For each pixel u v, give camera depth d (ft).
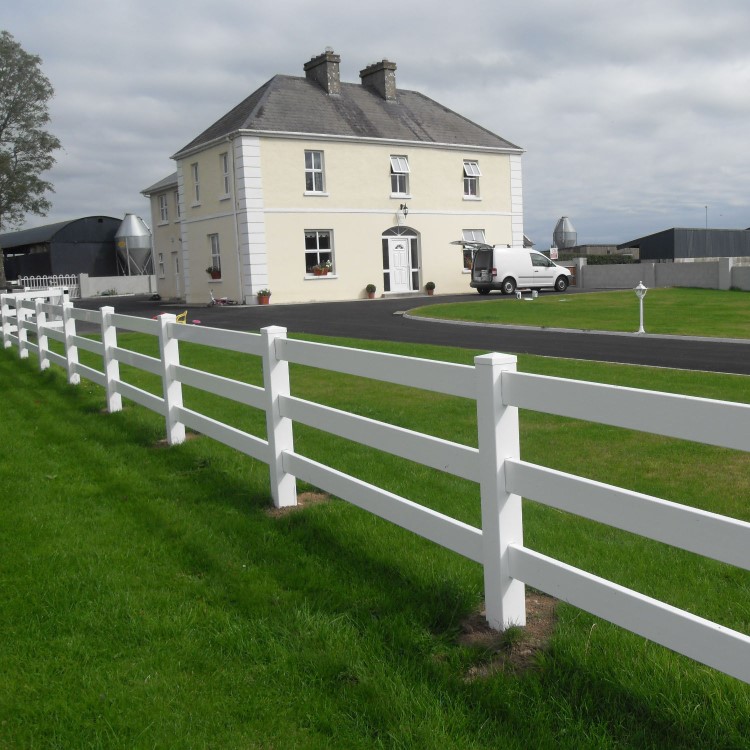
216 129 99.50
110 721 9.53
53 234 155.22
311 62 103.91
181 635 11.60
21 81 151.33
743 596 12.07
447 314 68.03
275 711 9.66
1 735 9.32
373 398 29.48
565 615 11.50
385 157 101.30
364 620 11.74
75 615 12.28
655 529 8.65
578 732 8.74
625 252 150.51
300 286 96.02
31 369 40.24
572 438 22.86
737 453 20.66
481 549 11.30
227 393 19.34
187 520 16.52
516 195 113.19
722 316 62.03
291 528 15.90
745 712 8.84
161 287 119.96
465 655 10.52
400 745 8.80
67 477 20.11
